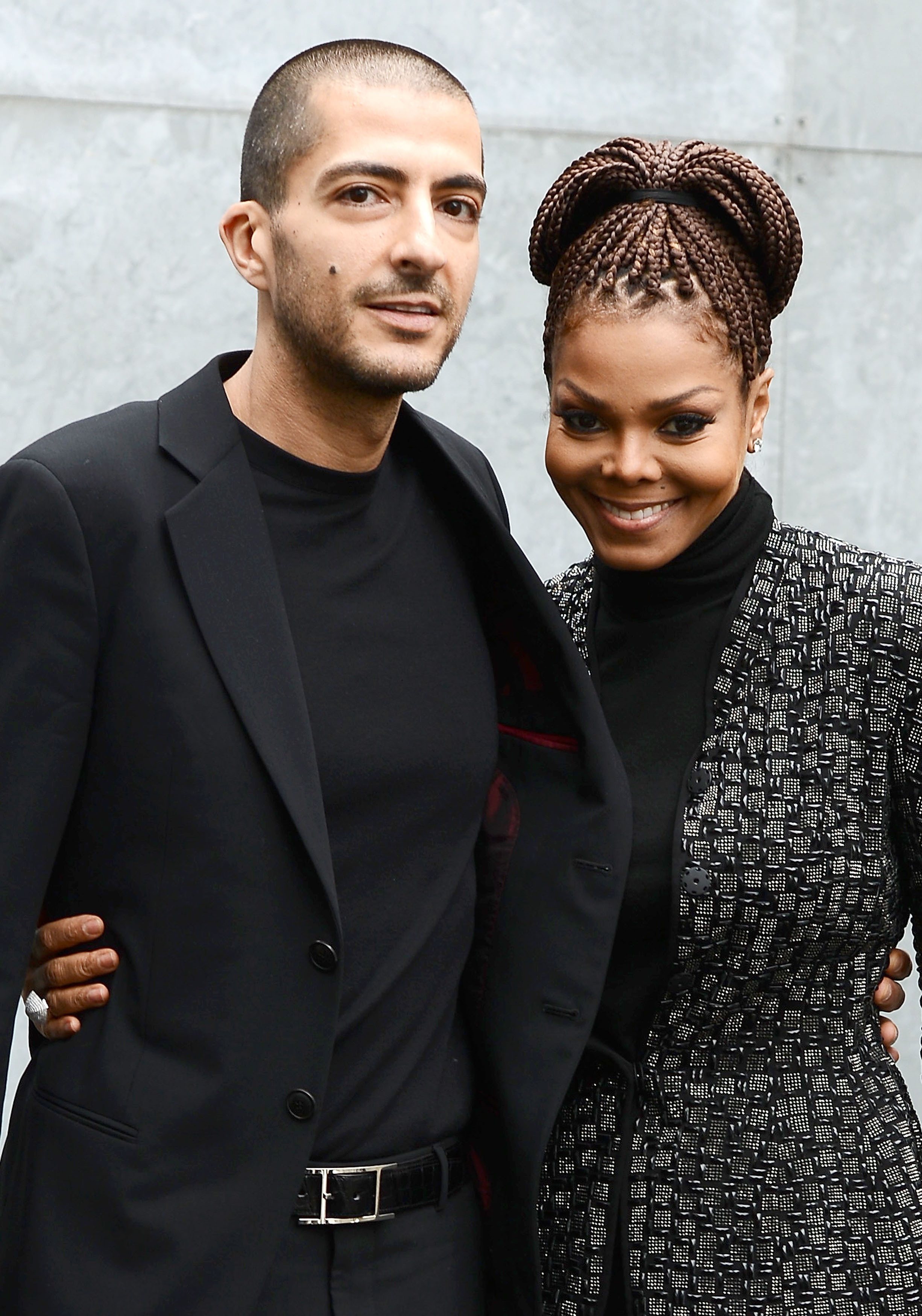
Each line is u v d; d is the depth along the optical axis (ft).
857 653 7.96
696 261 7.86
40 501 7.34
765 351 8.20
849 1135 7.89
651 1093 8.00
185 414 7.80
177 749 7.32
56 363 14.60
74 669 7.34
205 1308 7.26
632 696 8.41
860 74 15.66
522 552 8.15
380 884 7.86
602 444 8.01
